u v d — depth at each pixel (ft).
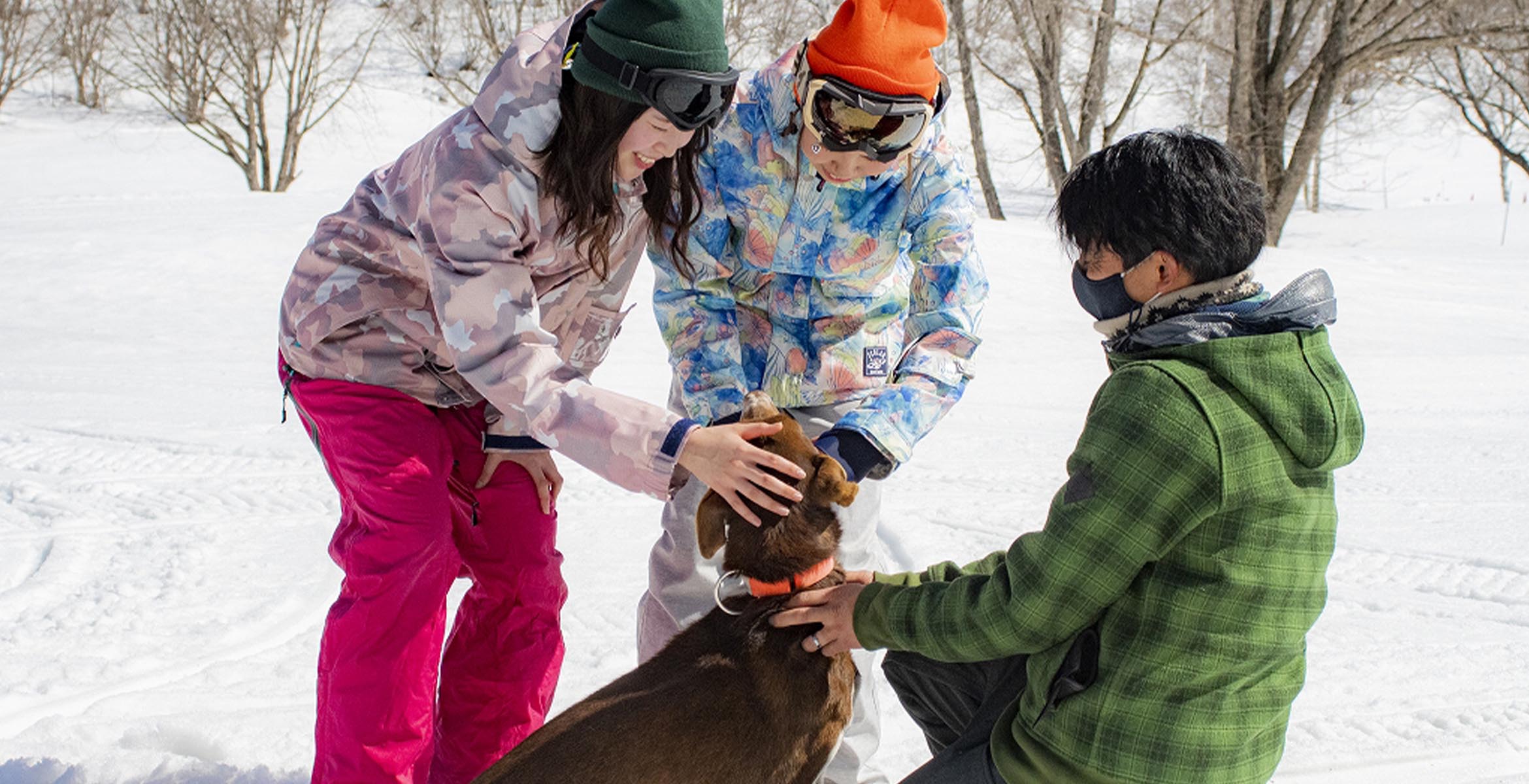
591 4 8.56
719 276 10.49
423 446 9.86
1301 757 12.17
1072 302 45.52
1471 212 98.53
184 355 33.27
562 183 8.52
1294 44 87.10
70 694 13.35
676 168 9.45
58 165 103.50
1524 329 44.83
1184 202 7.22
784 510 8.56
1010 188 119.65
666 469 8.28
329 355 9.73
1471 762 12.09
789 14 98.17
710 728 8.33
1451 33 88.02
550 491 11.02
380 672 9.66
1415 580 17.78
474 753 11.10
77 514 19.58
